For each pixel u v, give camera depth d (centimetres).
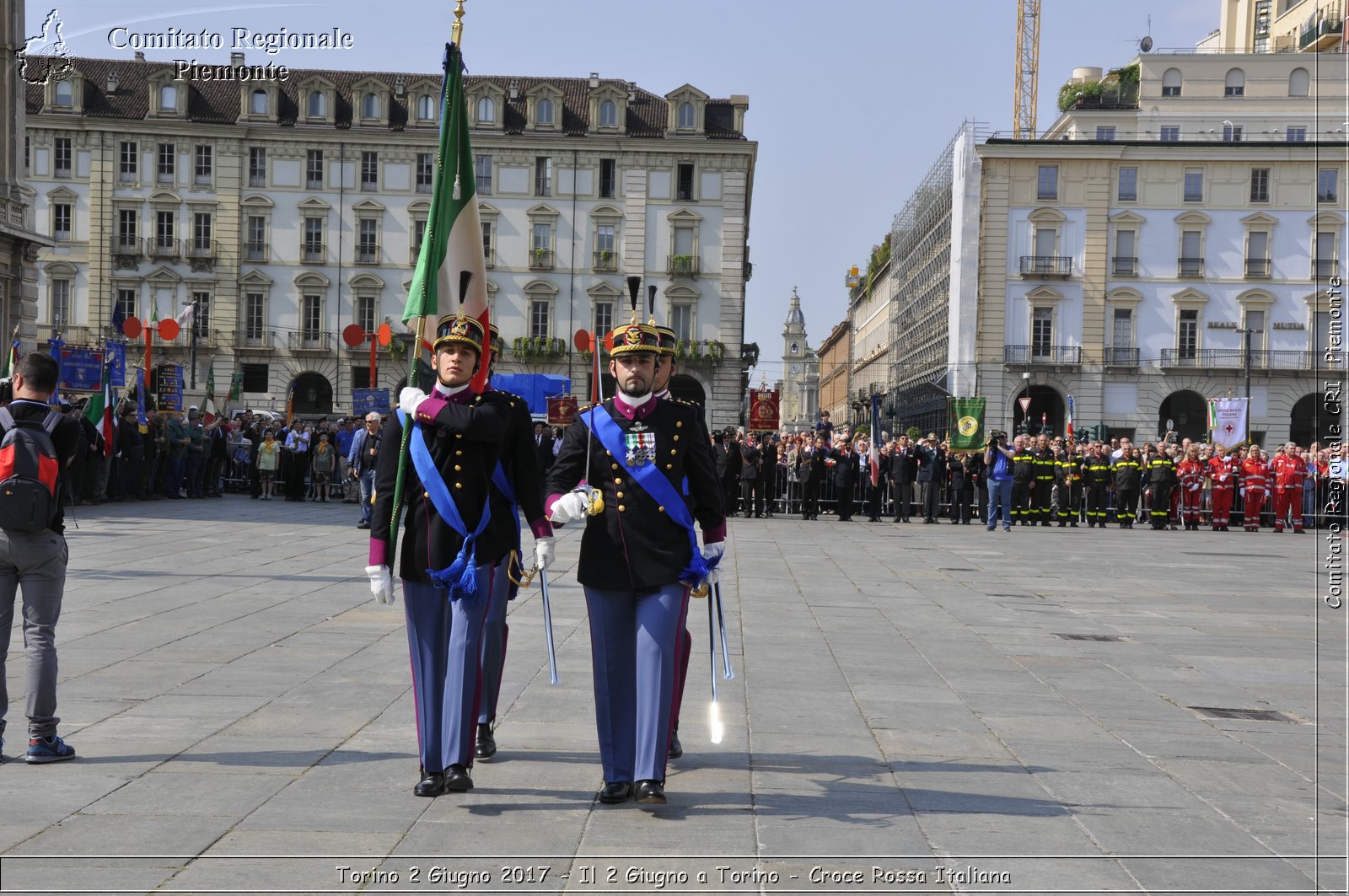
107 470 2634
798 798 591
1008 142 6206
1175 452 3158
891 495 3300
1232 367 6250
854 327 13212
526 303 6356
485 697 648
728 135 6394
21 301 3159
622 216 6338
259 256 6372
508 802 574
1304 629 1235
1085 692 880
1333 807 598
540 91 6341
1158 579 1733
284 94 6400
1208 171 6241
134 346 6325
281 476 3497
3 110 3116
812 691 854
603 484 596
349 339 4112
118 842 509
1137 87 7019
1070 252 6269
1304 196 6209
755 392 4125
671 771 634
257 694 798
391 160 6359
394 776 612
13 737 684
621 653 591
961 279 6297
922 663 978
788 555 1991
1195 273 6250
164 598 1245
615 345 601
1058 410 6412
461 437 599
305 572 1503
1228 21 7956
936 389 6469
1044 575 1750
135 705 762
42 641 631
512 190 6338
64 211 6338
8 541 625
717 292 6331
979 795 605
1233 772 661
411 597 608
